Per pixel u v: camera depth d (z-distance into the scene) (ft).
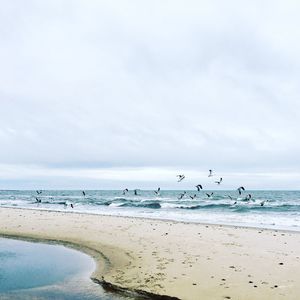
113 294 37.50
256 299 33.22
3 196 383.86
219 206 177.58
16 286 40.88
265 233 73.05
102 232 75.41
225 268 43.96
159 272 42.88
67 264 51.16
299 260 48.03
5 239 73.05
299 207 167.12
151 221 95.55
